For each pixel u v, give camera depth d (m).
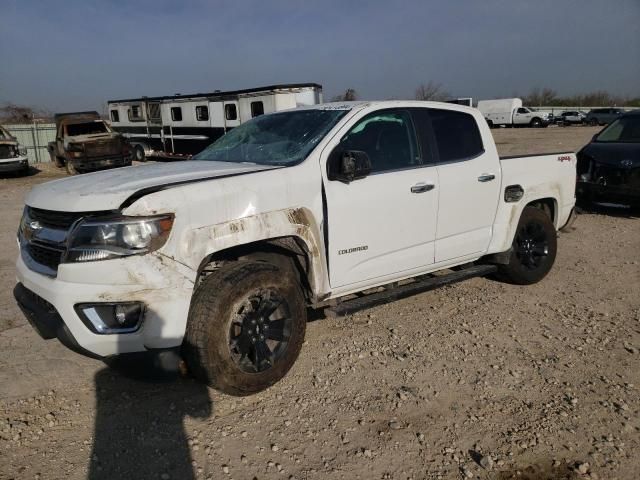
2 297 5.54
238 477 2.86
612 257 6.83
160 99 20.64
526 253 5.51
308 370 3.95
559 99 72.81
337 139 4.02
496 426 3.29
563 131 37.34
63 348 4.32
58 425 3.31
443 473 2.89
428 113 4.68
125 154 20.31
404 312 5.02
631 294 5.49
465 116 4.98
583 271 6.25
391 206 4.20
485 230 5.04
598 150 9.24
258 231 3.47
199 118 19.12
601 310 5.07
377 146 4.27
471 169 4.80
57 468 2.93
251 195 3.46
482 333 4.57
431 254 4.61
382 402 3.54
